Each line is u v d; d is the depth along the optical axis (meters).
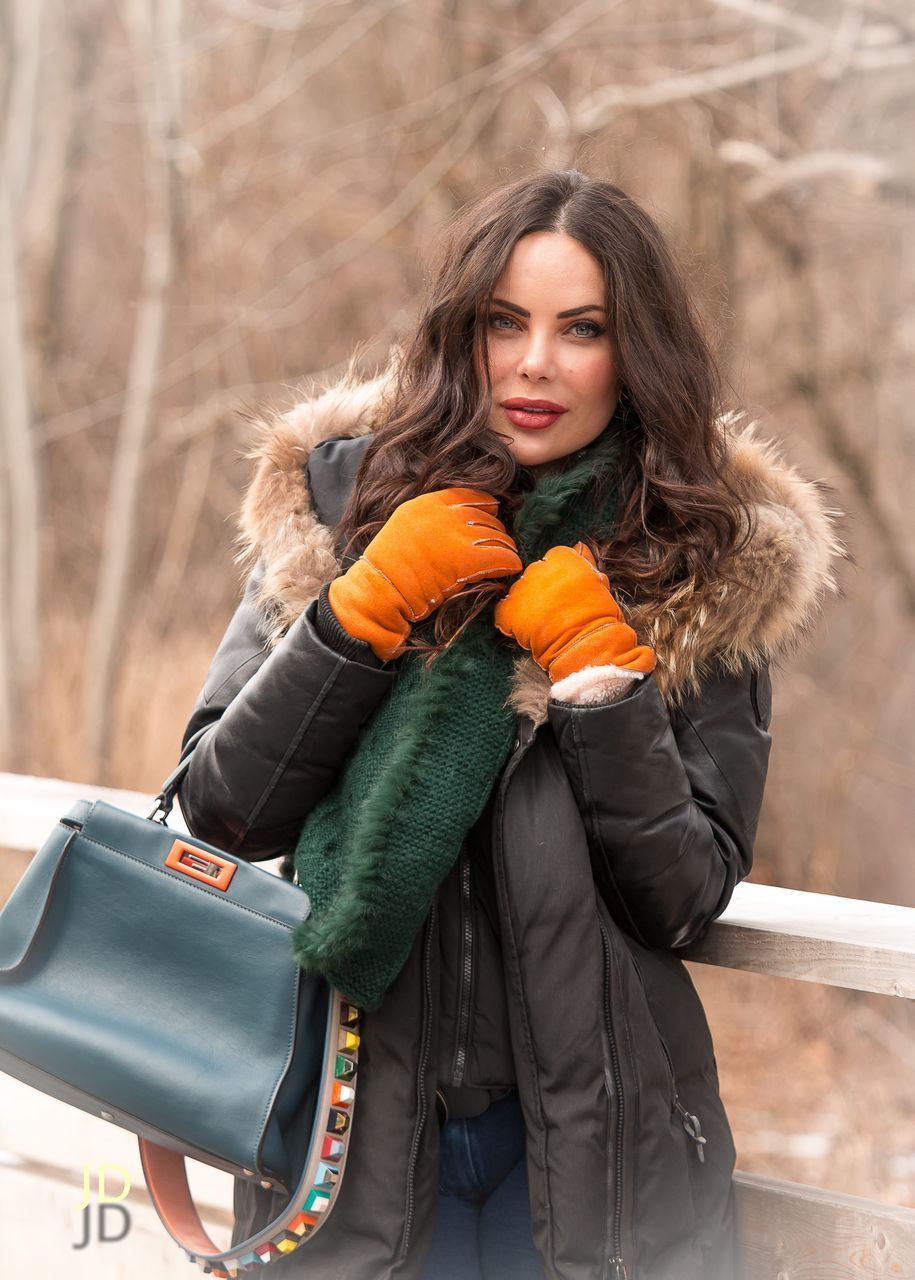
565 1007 2.18
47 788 3.79
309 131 13.50
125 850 2.32
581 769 2.20
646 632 2.34
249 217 13.68
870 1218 2.40
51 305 15.05
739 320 10.05
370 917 2.16
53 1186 3.39
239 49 13.68
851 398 10.61
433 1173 2.26
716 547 2.32
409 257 12.18
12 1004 2.28
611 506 2.45
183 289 13.98
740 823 2.37
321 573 2.42
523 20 11.58
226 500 14.07
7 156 13.89
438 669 2.26
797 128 10.45
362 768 2.30
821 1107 7.60
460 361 2.38
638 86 10.90
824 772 10.80
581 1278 2.17
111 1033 2.24
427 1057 2.25
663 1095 2.23
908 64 8.91
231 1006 2.23
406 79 12.63
